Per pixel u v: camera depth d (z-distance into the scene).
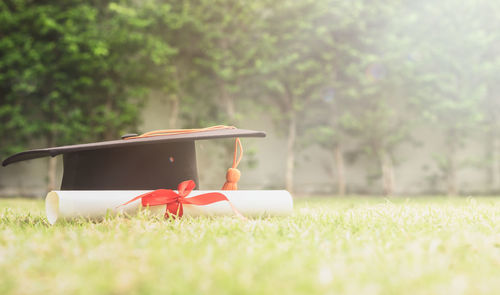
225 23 12.22
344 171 14.61
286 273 1.42
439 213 3.32
